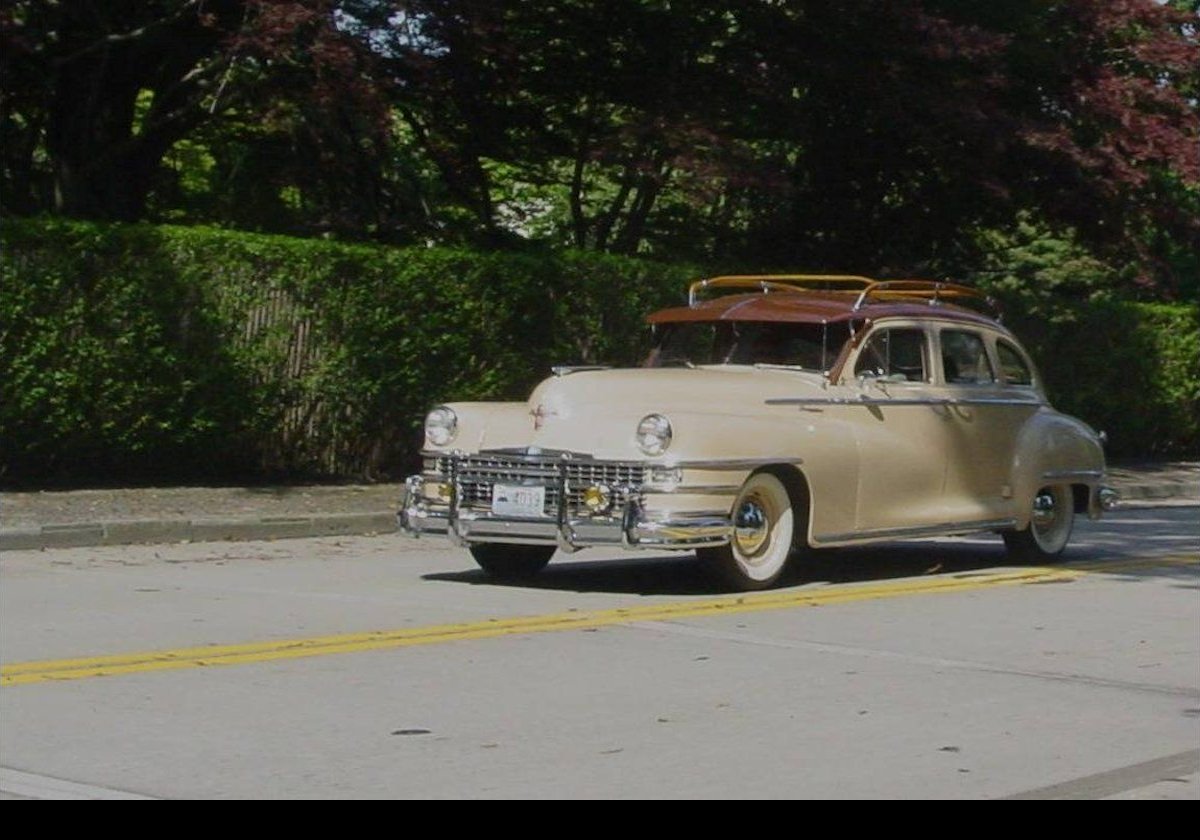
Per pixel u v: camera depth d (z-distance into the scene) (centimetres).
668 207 2698
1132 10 2552
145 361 1834
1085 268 3647
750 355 1427
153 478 1916
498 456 1295
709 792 737
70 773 749
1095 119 2558
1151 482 2722
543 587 1344
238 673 966
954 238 2831
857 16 2331
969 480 1471
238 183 2698
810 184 2669
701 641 1097
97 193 2236
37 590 1277
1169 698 955
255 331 1930
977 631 1168
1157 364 3077
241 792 724
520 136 2500
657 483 1244
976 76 2436
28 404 1770
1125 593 1382
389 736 826
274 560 1508
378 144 2256
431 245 2464
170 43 2105
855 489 1365
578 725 855
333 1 1898
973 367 1501
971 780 766
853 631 1153
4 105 2258
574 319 2194
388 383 2041
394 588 1324
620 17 2367
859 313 1410
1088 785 762
